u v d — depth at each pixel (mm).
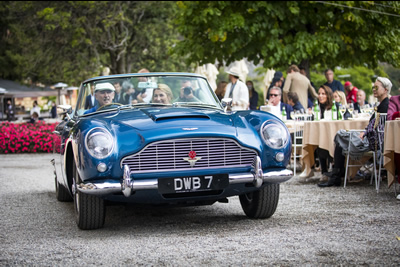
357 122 7445
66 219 5477
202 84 5719
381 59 16250
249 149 4559
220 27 14859
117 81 5539
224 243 4094
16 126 16109
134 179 4340
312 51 15289
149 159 4359
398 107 6566
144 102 5410
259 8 15156
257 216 5086
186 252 3850
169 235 4496
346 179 7418
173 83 5586
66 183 5402
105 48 28125
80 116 5352
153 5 28938
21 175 9828
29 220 5492
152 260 3666
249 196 5133
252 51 15766
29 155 14883
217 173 4457
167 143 4375
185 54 16922
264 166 4648
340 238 4113
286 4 15148
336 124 7371
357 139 6855
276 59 14867
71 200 6766
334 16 15414
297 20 15234
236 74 10859
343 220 4832
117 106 5352
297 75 11492
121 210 5973
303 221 4879
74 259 3785
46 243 4352
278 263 3479
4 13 35375
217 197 4605
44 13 26031
